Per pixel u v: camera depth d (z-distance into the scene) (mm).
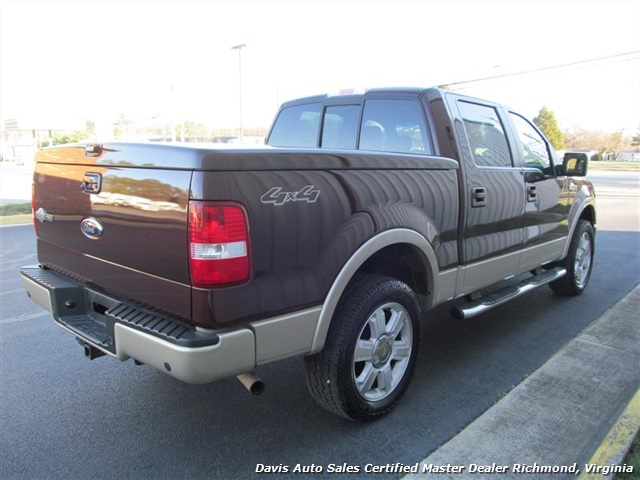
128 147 2561
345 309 2873
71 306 3064
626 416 3094
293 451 2883
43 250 3404
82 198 2902
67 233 3092
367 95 4090
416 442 2957
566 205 5172
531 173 4453
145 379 3750
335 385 2844
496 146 4156
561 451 2816
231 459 2816
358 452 2869
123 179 2602
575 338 4410
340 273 2695
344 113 4293
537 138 4875
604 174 39312
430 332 4680
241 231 2312
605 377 3674
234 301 2326
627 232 10648
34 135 56969
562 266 5477
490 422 3088
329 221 2648
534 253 4660
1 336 4598
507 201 4094
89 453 2857
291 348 2568
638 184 27531
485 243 3895
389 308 3127
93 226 2848
